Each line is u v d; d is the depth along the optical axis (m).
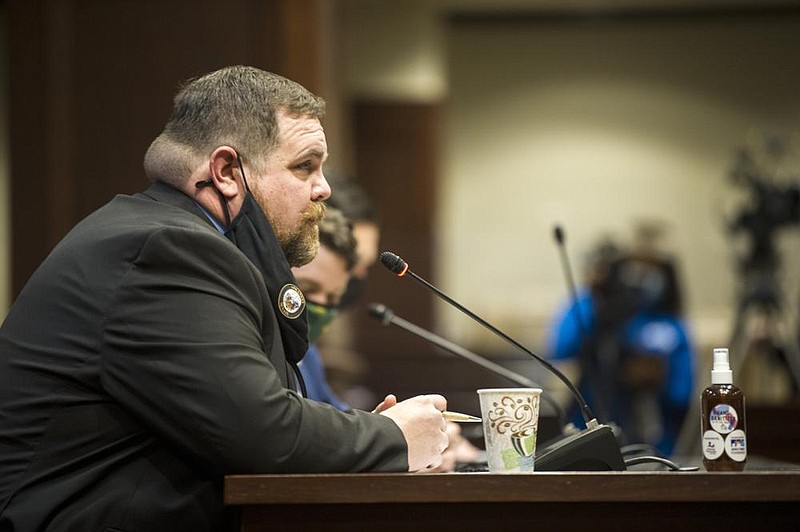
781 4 29.64
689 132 30.20
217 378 4.72
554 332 18.95
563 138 30.28
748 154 18.42
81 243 5.16
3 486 4.95
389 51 27.39
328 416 4.87
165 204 5.41
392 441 4.94
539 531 4.43
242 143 5.53
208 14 12.59
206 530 4.92
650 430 17.31
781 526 4.41
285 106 5.62
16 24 12.45
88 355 4.93
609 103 30.28
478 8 29.64
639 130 30.30
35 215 12.30
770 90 30.08
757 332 17.03
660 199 30.05
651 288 17.89
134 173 12.36
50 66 12.41
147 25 12.52
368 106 27.36
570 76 30.36
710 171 30.05
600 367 17.56
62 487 4.87
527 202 30.09
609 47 30.41
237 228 5.43
